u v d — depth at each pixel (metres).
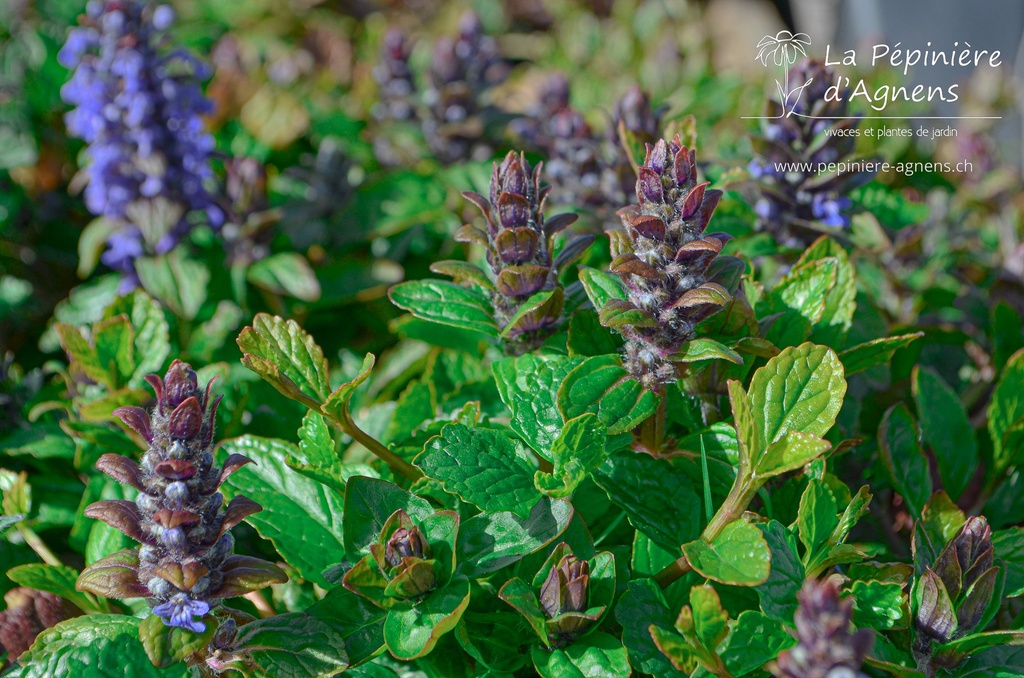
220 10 1.54
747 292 0.79
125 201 0.92
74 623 0.74
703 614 0.70
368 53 1.48
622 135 0.85
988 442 0.85
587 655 0.72
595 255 0.89
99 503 0.71
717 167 0.94
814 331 0.79
